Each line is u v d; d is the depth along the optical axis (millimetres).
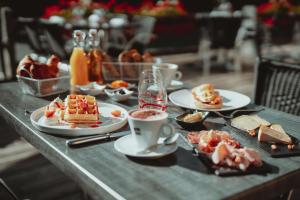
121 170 929
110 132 1174
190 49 7633
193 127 1208
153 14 6422
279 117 1338
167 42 7328
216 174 908
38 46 4500
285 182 917
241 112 1372
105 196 859
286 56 7191
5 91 1650
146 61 1877
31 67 1554
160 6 6773
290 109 1775
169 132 979
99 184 873
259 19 6980
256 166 931
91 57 1769
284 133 1117
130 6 7734
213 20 6020
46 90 1564
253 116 1248
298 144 1081
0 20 4395
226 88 4883
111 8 6172
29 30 4484
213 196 818
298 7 7996
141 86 1308
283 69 1805
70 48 4527
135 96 1603
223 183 872
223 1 8969
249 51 7887
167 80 1647
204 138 1064
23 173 2488
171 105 1478
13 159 2699
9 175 2453
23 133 1265
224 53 7387
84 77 1713
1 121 3418
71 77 1724
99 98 1566
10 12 4293
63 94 1612
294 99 1761
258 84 1876
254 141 1100
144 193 828
